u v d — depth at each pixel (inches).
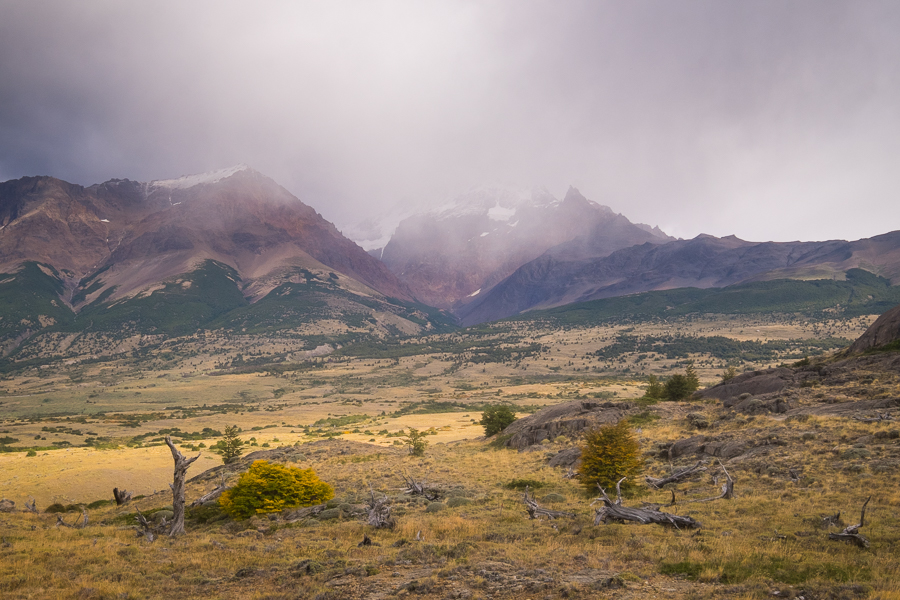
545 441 2201.0
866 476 1031.6
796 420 1590.8
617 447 1262.3
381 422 4977.9
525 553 713.6
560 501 1202.6
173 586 679.1
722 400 2220.7
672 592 534.9
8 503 1646.2
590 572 613.9
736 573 579.5
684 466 1416.1
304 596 603.2
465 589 572.7
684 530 808.9
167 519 1300.4
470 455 2213.3
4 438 5226.4
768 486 1096.8
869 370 2023.9
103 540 1000.9
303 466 2068.2
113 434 5492.1
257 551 853.8
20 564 794.2
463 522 973.8
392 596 575.5
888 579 529.7
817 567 582.2
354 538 921.5
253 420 6343.5
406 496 1341.0
